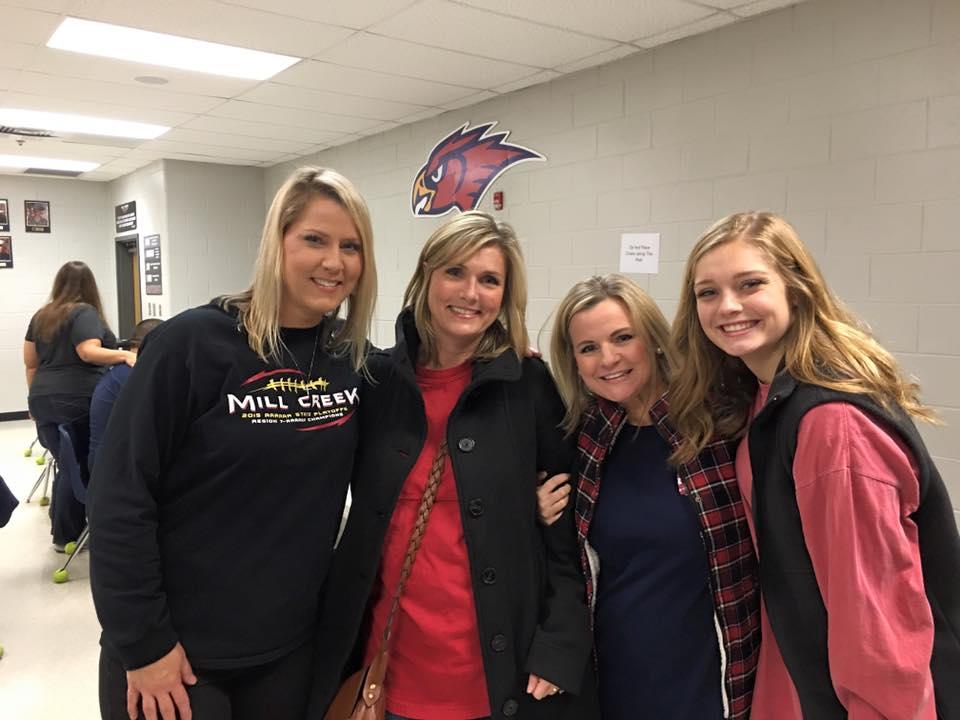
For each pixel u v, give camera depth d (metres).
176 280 6.88
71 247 8.17
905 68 2.58
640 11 2.96
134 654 1.21
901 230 2.63
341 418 1.38
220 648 1.32
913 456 1.07
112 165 7.11
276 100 4.46
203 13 3.01
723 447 1.35
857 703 1.05
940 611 1.09
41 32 3.25
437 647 1.36
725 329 1.21
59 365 3.93
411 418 1.43
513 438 1.42
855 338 1.15
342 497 1.43
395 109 4.69
